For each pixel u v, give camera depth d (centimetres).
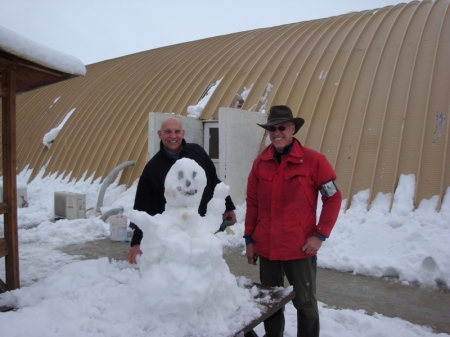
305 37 985
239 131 708
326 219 280
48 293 255
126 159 977
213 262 213
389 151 643
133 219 213
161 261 212
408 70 713
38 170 1187
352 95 736
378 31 848
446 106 631
